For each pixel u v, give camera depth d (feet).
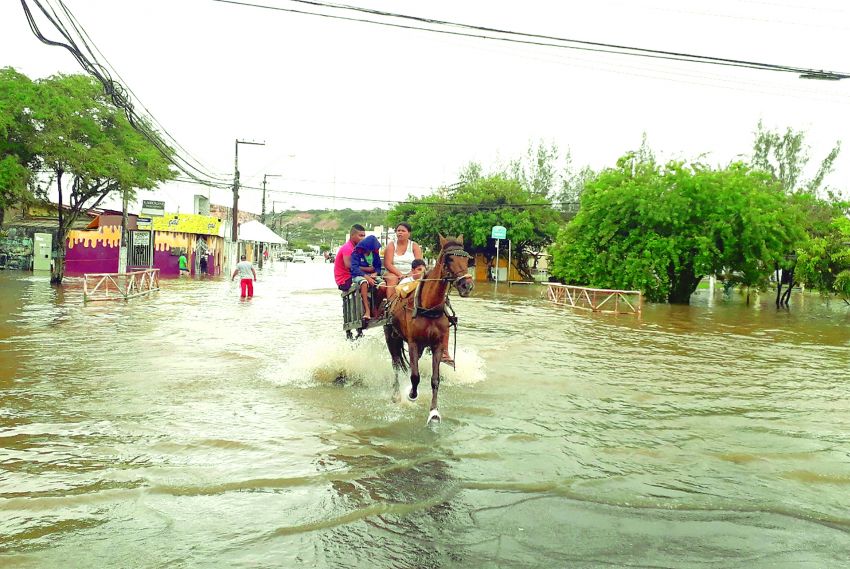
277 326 49.49
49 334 41.65
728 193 86.79
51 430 21.01
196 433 20.97
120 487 16.30
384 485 17.02
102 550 13.14
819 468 19.48
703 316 74.28
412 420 23.26
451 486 17.10
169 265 129.70
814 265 84.07
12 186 68.39
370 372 30.19
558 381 31.76
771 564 13.39
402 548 13.67
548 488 17.26
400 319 25.13
